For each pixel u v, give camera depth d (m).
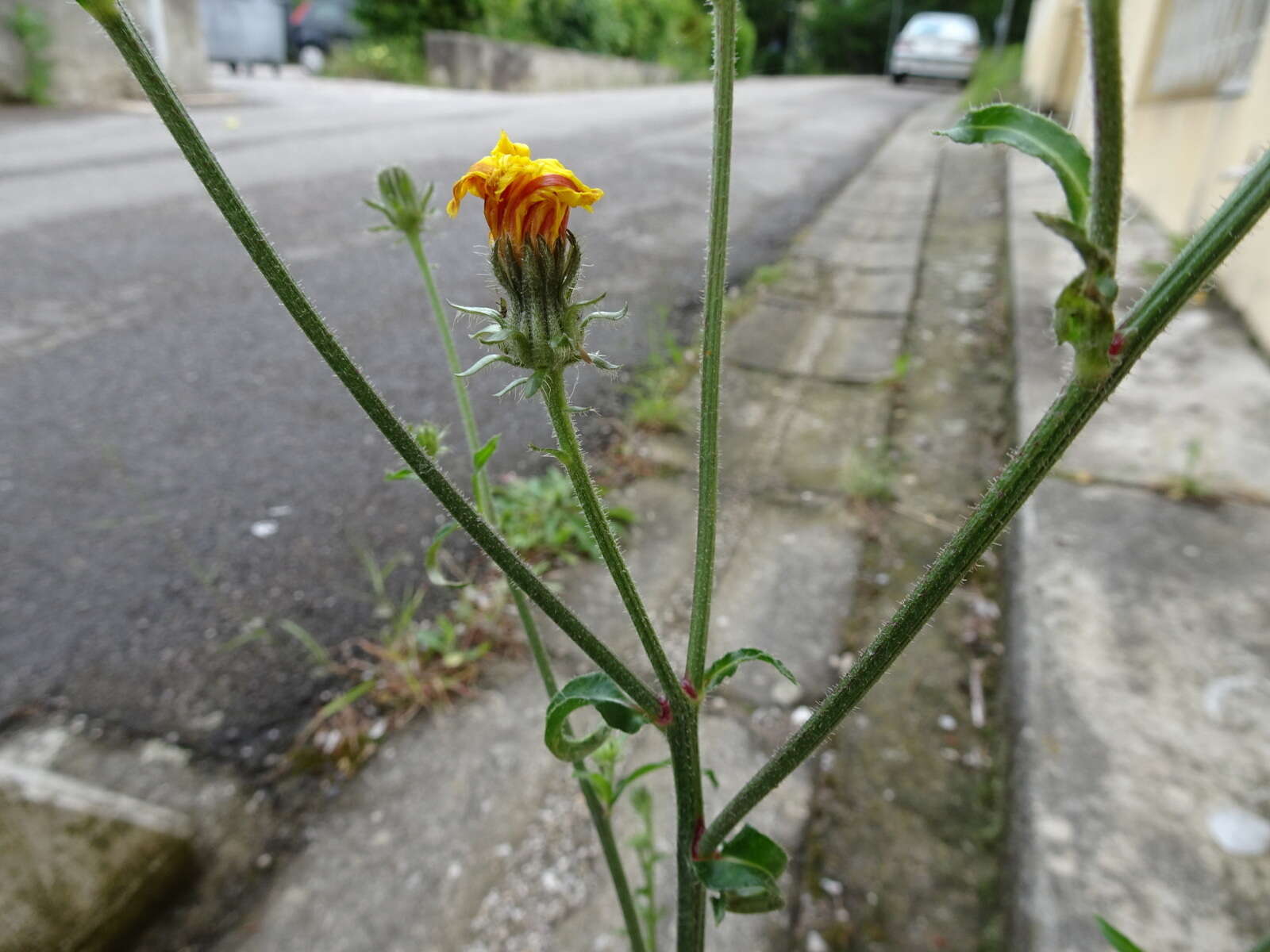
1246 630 2.62
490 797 2.39
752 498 3.66
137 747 2.50
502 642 2.89
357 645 2.88
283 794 2.40
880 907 2.10
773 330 5.28
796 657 2.84
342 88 16.78
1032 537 3.09
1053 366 4.25
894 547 3.36
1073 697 2.41
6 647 2.83
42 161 8.77
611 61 22.58
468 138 10.56
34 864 1.95
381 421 0.92
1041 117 0.75
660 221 7.47
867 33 42.09
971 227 7.44
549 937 2.07
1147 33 7.88
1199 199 5.86
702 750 2.51
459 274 5.97
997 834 2.24
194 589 3.11
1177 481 3.35
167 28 12.94
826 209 8.22
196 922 2.11
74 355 4.73
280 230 6.73
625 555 3.31
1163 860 1.98
